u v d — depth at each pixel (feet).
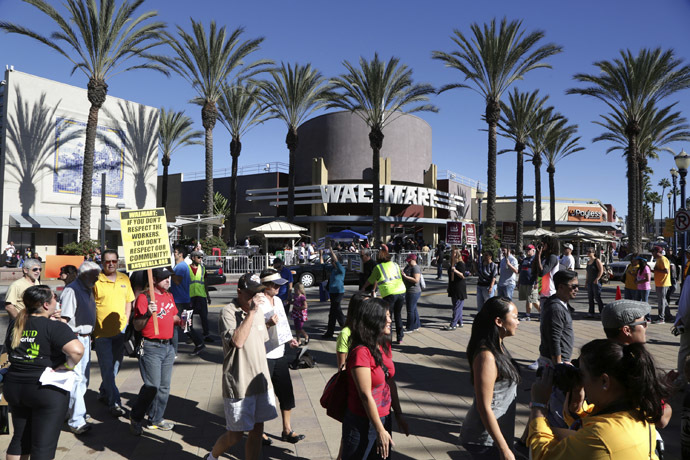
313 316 39.11
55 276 48.32
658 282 35.09
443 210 143.54
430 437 14.88
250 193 136.77
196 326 34.86
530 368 22.79
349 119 129.18
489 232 91.91
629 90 86.89
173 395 19.43
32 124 88.02
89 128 76.43
